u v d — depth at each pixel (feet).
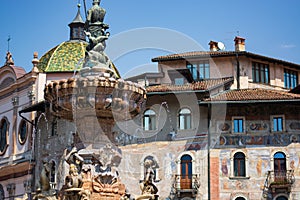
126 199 58.80
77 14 193.77
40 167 164.86
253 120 154.92
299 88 172.14
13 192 178.19
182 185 153.38
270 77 181.47
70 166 56.08
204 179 153.48
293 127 153.89
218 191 152.35
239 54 174.09
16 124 183.11
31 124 173.99
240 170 153.69
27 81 178.81
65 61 179.22
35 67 177.37
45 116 146.82
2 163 185.68
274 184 151.23
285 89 184.75
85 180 57.57
